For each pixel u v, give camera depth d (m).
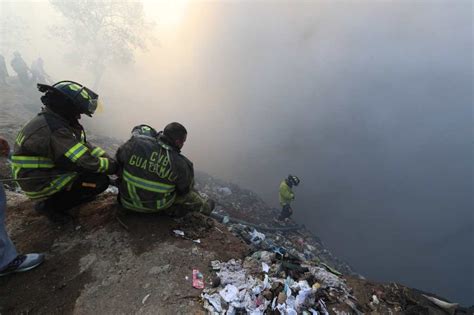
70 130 2.25
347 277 2.91
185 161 2.63
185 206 3.13
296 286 2.37
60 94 2.16
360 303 2.48
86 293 2.17
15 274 2.27
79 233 2.73
